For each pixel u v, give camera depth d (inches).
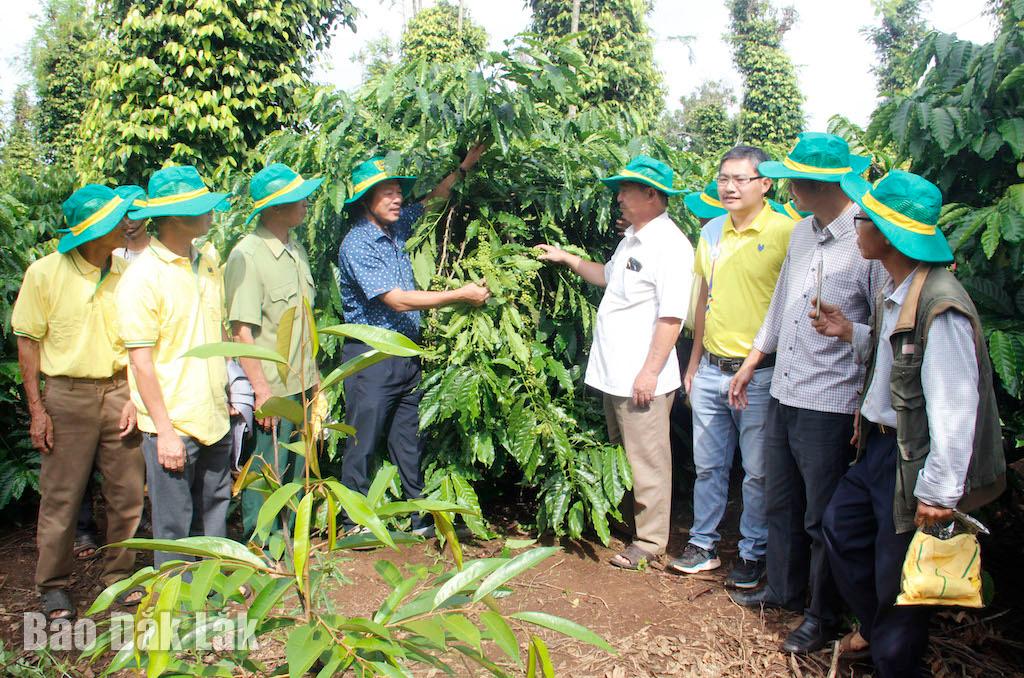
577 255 145.6
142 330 98.6
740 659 104.5
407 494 138.9
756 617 116.1
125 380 113.8
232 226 146.8
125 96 255.9
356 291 131.7
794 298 107.3
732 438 129.6
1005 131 106.9
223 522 114.3
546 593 121.8
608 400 134.6
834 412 103.0
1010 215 100.4
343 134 136.3
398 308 127.5
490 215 145.3
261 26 263.0
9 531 149.9
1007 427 111.2
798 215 138.3
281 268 120.4
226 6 249.8
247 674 83.0
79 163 276.1
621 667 101.3
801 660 104.1
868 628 97.9
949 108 112.1
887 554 89.7
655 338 124.4
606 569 131.8
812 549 106.8
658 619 114.7
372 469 140.9
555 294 148.3
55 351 108.2
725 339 123.8
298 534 55.4
